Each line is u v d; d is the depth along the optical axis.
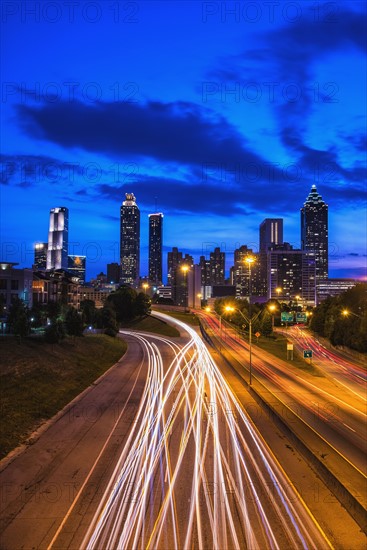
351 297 107.75
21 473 23.12
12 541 16.58
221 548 16.16
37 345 55.22
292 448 27.66
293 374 61.94
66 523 17.91
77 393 43.81
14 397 36.09
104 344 77.12
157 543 16.44
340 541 16.84
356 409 41.09
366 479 21.67
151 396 43.19
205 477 22.78
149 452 26.56
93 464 24.52
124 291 141.25
